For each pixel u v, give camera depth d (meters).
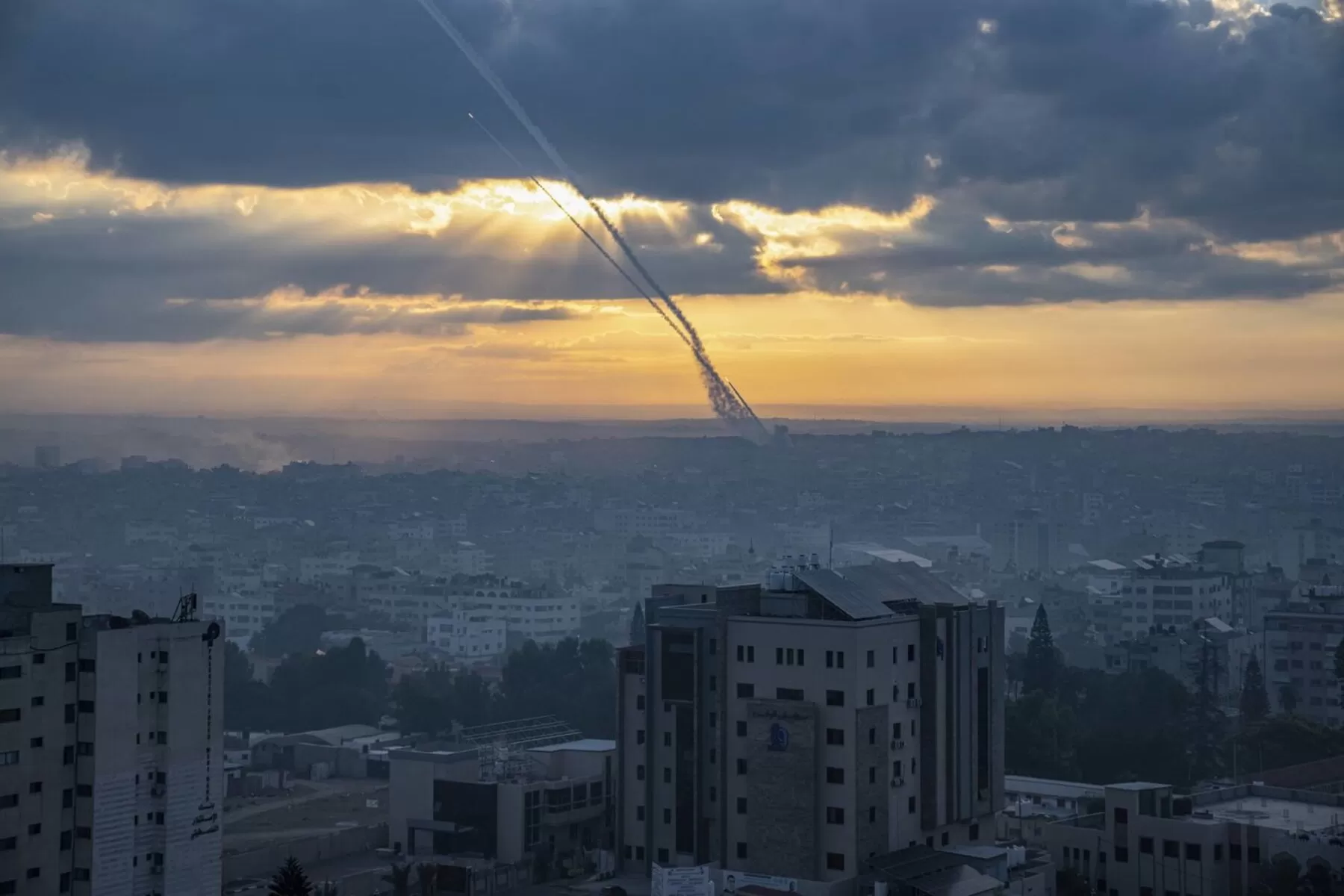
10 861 175.62
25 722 177.38
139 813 186.62
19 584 191.50
